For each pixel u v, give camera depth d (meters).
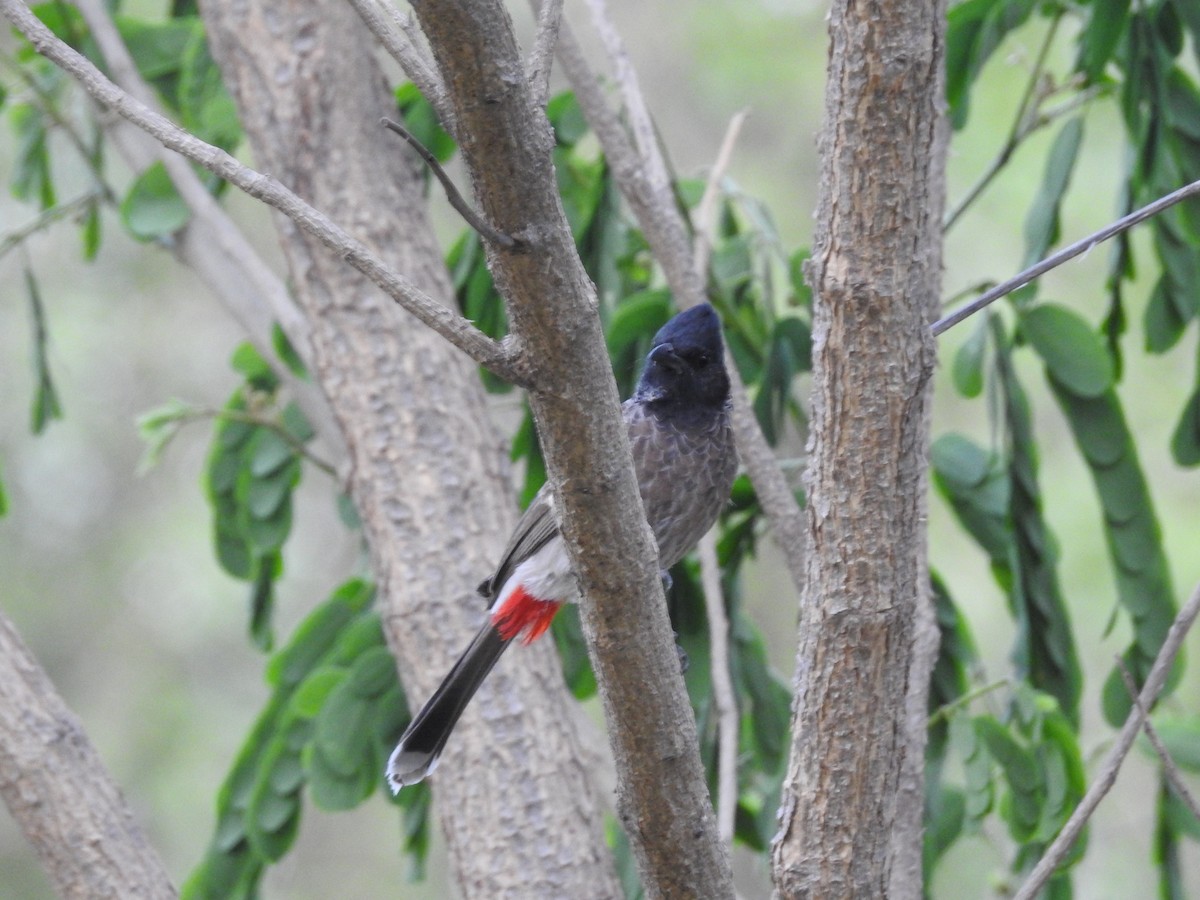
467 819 6.65
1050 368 7.05
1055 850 4.96
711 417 6.98
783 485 6.61
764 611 15.85
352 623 8.14
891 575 4.41
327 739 7.38
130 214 8.29
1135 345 15.62
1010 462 7.12
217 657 19.39
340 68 7.54
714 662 6.68
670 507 6.91
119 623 19.33
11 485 19.31
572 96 8.29
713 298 7.97
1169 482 15.60
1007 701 6.66
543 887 6.48
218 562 8.99
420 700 6.94
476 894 6.55
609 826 7.91
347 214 7.43
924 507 5.93
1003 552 7.45
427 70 3.96
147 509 19.64
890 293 4.26
